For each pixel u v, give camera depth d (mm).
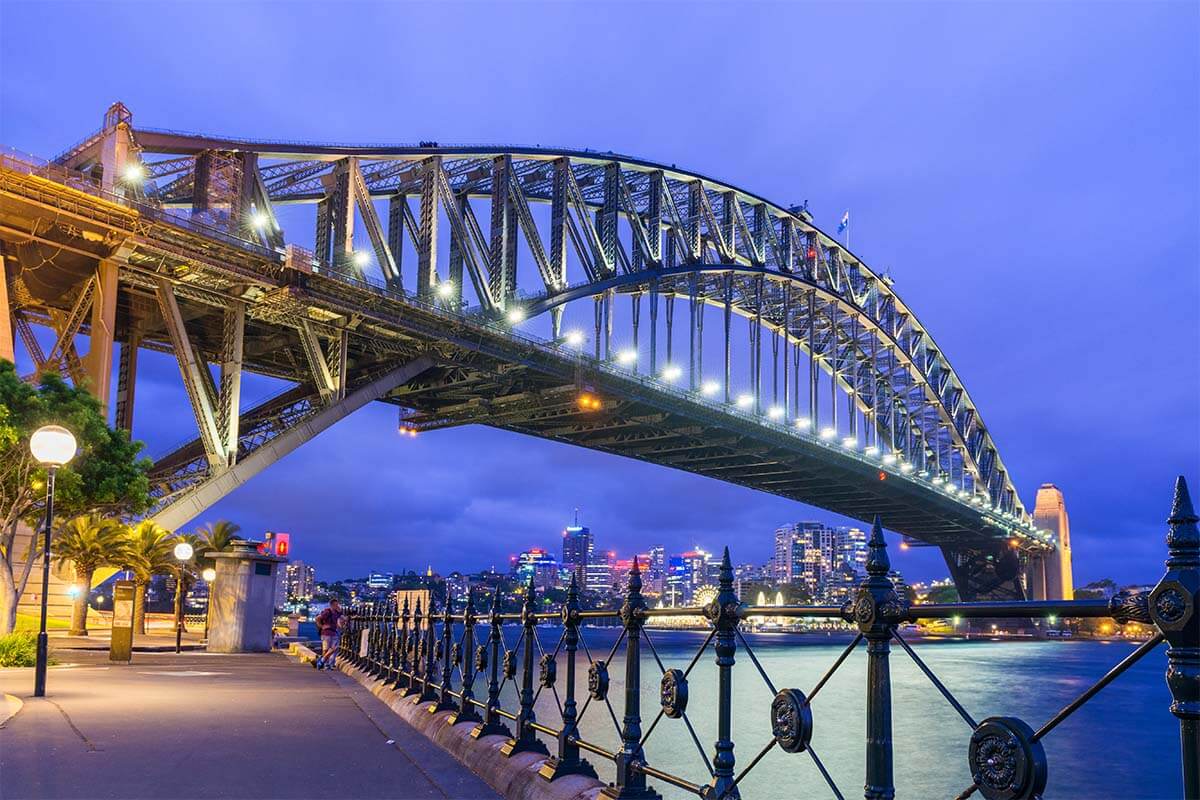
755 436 100188
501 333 68875
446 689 12242
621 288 91188
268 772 8758
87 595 48125
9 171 43562
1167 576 2699
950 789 21906
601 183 95125
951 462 151500
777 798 18547
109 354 47656
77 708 13750
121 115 50375
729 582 5684
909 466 132250
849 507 140000
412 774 8922
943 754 28188
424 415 88312
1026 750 2961
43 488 31594
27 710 13391
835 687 53469
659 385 85875
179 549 34062
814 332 122688
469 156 74500
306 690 17781
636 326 92562
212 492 51281
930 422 150500
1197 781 2584
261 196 58188
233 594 34719
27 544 45875
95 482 34031
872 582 3955
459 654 11875
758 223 116500
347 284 56906
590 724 23812
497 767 8625
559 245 83562
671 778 6211
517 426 92562
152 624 86750
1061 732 41312
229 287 54750
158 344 69375
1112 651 152750
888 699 3875
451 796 7973
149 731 11344
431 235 68500
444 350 67125
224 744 10438
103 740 10523
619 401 83375
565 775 7738
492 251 76250
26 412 31750
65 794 7531
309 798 7676
